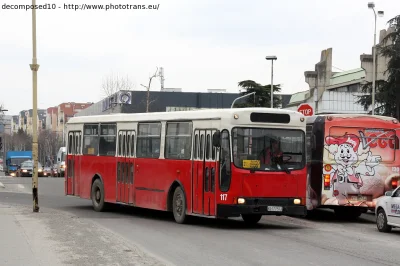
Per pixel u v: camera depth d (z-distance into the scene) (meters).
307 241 15.82
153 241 15.63
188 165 19.42
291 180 18.45
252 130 18.23
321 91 58.19
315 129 21.39
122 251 13.21
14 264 11.50
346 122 21.25
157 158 21.11
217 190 18.03
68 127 27.55
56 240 14.94
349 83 55.38
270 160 18.30
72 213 24.09
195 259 12.77
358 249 14.45
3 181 55.22
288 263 12.30
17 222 19.16
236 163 17.94
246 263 12.29
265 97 55.25
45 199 31.95
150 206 21.39
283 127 18.58
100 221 20.89
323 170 21.06
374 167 21.38
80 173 26.33
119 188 23.41
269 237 16.61
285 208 18.31
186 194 19.48
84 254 12.77
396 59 35.28
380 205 18.48
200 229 18.47
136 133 22.52
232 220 21.50
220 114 18.30
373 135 21.42
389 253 13.86
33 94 23.06
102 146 24.77
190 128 19.52
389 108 35.84
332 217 23.34
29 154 83.31
